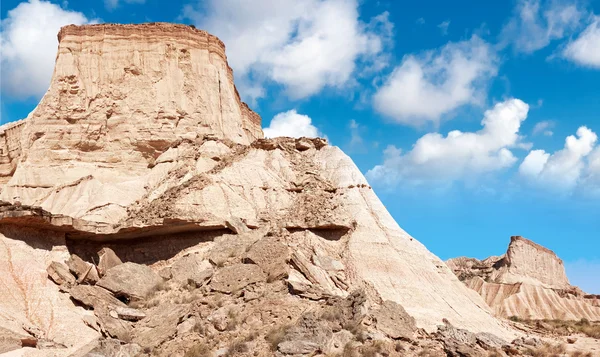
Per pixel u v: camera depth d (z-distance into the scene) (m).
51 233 53.91
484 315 55.41
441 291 55.56
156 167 68.62
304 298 49.34
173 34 77.56
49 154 71.06
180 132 74.31
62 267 51.25
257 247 52.75
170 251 56.59
